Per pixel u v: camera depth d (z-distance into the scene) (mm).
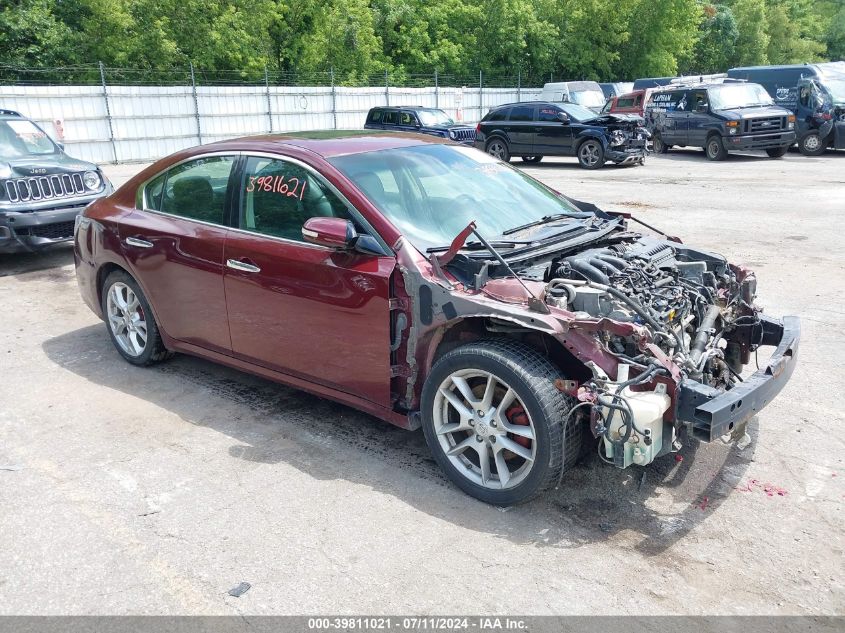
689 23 42406
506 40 39594
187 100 26609
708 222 10734
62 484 3770
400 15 39406
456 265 3619
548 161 22859
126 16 30406
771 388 3414
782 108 20250
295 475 3818
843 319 6121
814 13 67188
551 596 2850
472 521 3373
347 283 3752
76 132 24297
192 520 3424
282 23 35562
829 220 10594
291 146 4289
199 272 4531
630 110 25172
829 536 3205
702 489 3604
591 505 3480
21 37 29797
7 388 5059
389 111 21812
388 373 3719
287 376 4305
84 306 7125
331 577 2996
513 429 3350
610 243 4324
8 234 8281
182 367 5398
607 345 3260
